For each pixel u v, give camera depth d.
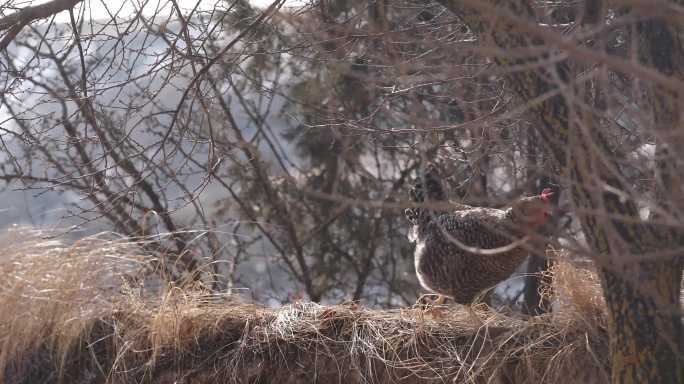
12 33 9.18
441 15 10.54
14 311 9.94
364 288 21.50
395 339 9.64
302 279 19.72
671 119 6.73
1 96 10.10
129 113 12.29
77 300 10.05
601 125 7.64
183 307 10.09
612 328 7.45
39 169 17.23
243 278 19.36
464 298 10.81
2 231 10.62
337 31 8.97
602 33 6.59
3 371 9.88
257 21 9.05
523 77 7.00
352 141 15.80
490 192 12.29
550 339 9.27
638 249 6.98
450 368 9.30
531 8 6.88
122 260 10.49
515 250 10.08
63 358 9.80
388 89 10.90
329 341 9.74
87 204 15.84
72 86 10.80
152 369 9.84
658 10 4.38
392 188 18.77
